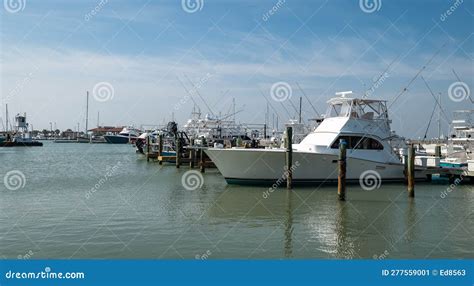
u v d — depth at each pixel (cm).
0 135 12244
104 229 1744
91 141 14350
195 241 1592
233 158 2817
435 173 3216
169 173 4091
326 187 2814
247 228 1784
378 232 1739
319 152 2792
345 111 3025
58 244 1541
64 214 2028
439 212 2120
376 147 3009
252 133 6038
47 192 2739
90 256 1424
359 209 2180
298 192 2638
